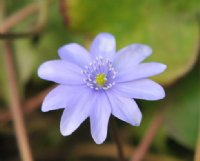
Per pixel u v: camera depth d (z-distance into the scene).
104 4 0.18
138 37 0.18
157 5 0.18
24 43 0.20
